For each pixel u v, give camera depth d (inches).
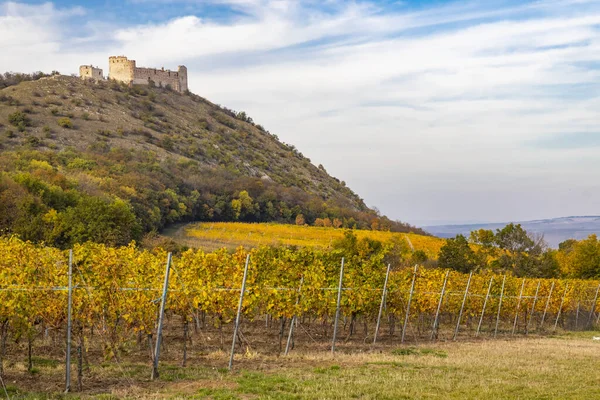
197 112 7190.0
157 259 650.2
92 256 486.3
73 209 1950.1
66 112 5182.1
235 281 615.5
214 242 2694.4
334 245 2118.6
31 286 452.8
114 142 4682.6
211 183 3909.9
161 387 440.5
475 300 1030.4
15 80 6294.3
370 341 812.0
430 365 571.2
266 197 4092.0
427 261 2233.0
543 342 884.0
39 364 523.2
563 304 1202.0
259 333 829.8
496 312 1064.2
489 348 750.5
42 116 4889.3
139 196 2908.5
